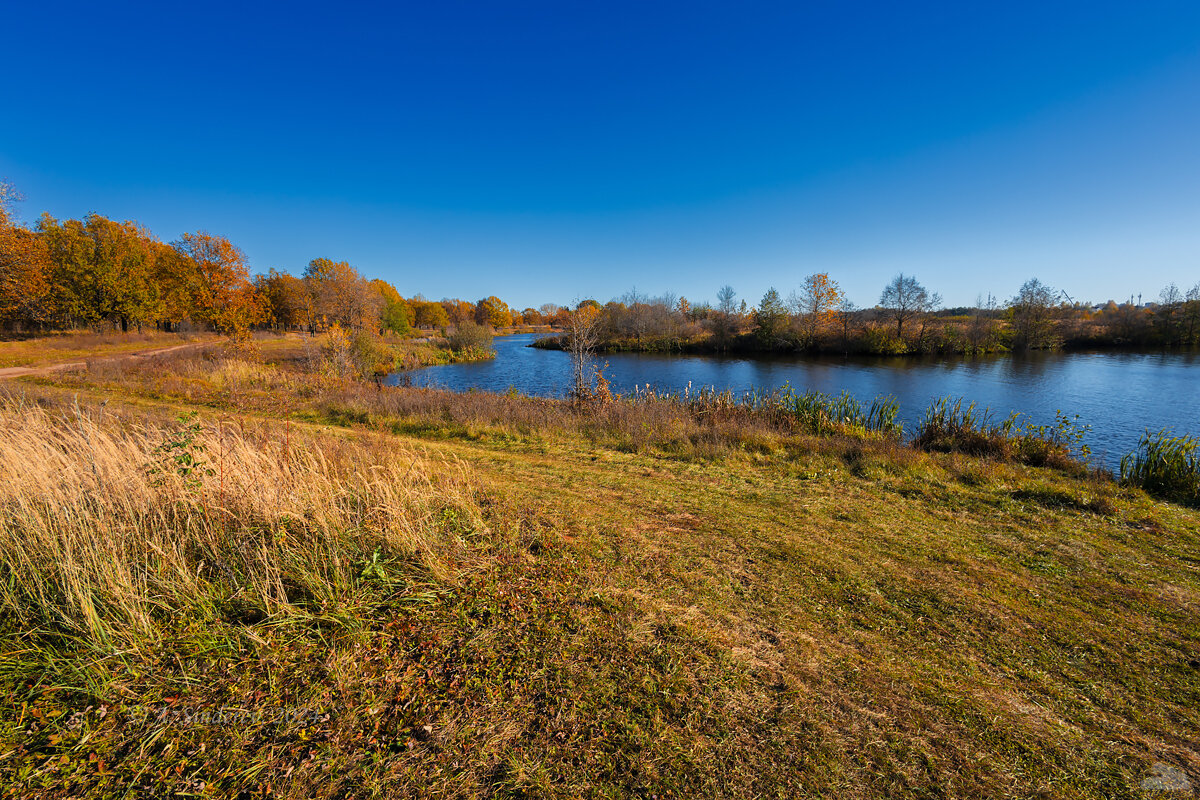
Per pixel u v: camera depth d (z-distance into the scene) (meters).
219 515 3.63
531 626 2.83
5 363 19.53
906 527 4.94
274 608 2.78
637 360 35.91
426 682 2.36
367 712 2.16
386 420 10.94
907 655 2.83
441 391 14.27
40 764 1.86
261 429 6.07
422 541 3.49
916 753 2.11
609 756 2.02
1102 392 18.80
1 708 2.09
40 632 2.50
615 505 5.25
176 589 2.82
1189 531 4.95
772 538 4.49
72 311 31.06
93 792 1.76
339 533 3.51
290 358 26.39
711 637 2.85
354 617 2.75
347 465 4.74
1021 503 5.77
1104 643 3.02
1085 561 4.20
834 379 24.30
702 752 2.05
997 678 2.67
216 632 2.57
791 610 3.25
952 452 8.52
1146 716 2.42
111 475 3.84
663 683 2.43
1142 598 3.59
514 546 3.85
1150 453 7.23
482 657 2.55
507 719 2.17
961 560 4.16
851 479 6.78
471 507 4.45
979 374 24.84
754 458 7.97
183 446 3.75
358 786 1.84
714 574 3.69
